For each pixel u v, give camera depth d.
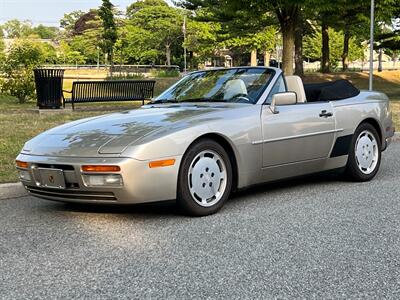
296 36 33.28
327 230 4.69
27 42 20.45
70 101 15.73
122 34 74.12
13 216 5.41
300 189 6.46
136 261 3.96
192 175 5.04
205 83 6.38
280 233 4.61
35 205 5.89
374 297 3.28
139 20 74.62
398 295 3.31
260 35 58.56
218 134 5.21
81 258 4.05
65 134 5.22
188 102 6.07
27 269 3.85
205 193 5.16
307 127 6.03
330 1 18.75
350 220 5.02
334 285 3.46
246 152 5.43
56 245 4.39
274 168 5.77
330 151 6.36
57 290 3.45
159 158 4.75
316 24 39.69
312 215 5.21
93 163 4.64
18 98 19.86
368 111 6.84
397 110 16.39
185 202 5.00
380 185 6.67
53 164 4.84
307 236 4.52
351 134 6.61
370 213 5.28
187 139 4.93
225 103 5.84
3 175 6.87
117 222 5.04
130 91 17.09
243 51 70.50
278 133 5.72
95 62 84.12
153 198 4.78
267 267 3.79
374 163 6.98
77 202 4.88
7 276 3.71
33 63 19.59
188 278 3.61
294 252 4.11
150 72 50.78
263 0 18.94
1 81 19.39
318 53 72.44
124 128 5.08
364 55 80.62
